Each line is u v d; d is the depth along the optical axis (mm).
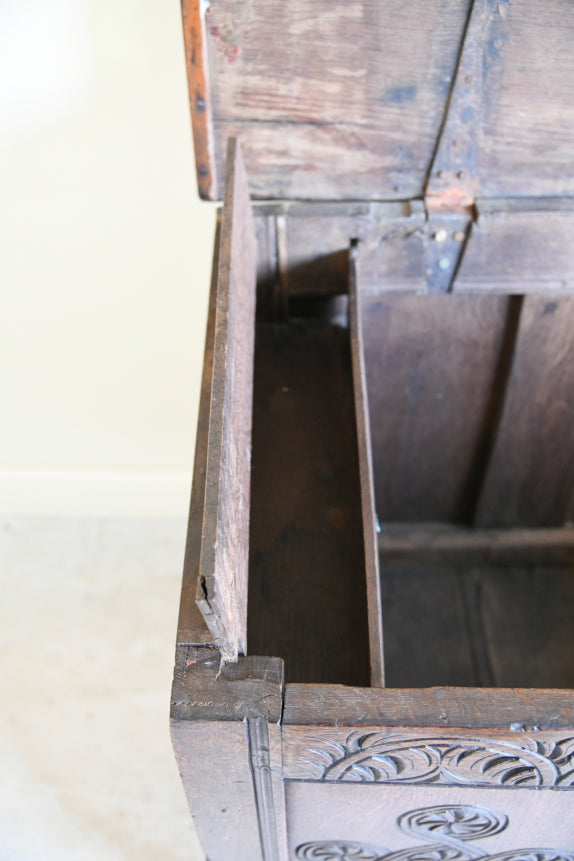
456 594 1414
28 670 1430
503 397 1291
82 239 1292
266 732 827
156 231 1287
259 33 1024
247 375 1007
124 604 1509
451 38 1023
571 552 1436
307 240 1146
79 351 1413
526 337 1229
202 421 970
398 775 877
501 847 1008
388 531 1455
